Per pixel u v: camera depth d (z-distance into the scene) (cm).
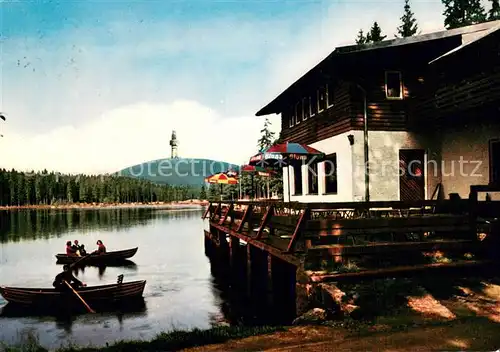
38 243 3136
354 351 494
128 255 2184
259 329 603
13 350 684
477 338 525
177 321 1096
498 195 1214
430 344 508
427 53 1458
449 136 1424
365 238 994
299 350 506
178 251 2556
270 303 1090
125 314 1184
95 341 962
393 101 1441
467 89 1172
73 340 978
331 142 1564
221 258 1903
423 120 1383
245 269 1631
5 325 1114
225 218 1777
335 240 965
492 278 806
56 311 1233
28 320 1152
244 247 1645
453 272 815
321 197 1661
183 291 1457
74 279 1298
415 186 1461
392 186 1418
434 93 1357
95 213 8775
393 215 1160
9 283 1719
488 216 916
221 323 1057
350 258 851
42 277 1841
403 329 566
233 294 1395
